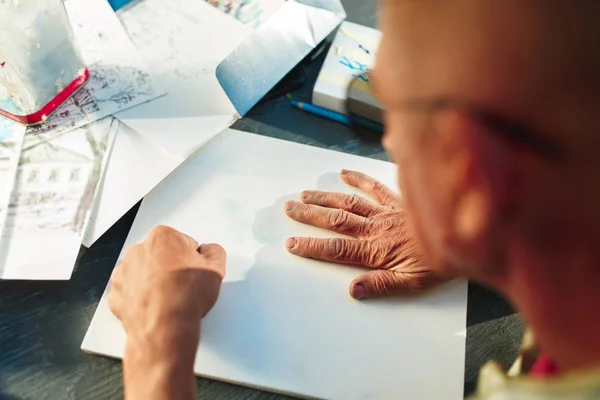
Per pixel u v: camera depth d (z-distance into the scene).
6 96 0.71
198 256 0.62
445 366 0.59
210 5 0.85
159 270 0.59
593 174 0.26
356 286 0.63
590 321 0.29
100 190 0.68
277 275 0.65
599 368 0.31
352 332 0.61
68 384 0.57
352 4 0.90
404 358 0.59
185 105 0.76
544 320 0.30
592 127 0.25
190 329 0.55
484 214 0.27
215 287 0.60
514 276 0.30
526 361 0.45
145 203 0.69
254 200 0.71
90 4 0.83
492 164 0.26
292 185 0.73
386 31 0.30
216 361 0.58
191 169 0.73
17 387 0.56
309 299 0.63
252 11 0.85
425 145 0.29
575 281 0.29
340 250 0.65
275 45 0.80
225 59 0.78
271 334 0.60
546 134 0.26
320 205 0.70
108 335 0.59
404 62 0.29
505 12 0.25
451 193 0.28
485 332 0.62
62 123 0.73
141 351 0.54
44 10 0.67
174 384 0.52
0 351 0.58
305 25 0.81
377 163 0.75
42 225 0.64
